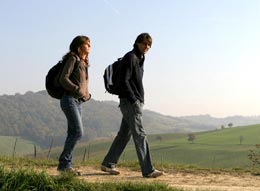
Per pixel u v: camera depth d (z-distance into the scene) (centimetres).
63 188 905
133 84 1233
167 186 966
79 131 1185
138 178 1191
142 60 1259
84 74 1197
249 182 1180
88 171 1306
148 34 1238
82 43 1198
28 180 903
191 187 1034
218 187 1062
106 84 1239
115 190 923
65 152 1177
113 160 1270
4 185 869
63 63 1185
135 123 1224
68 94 1174
